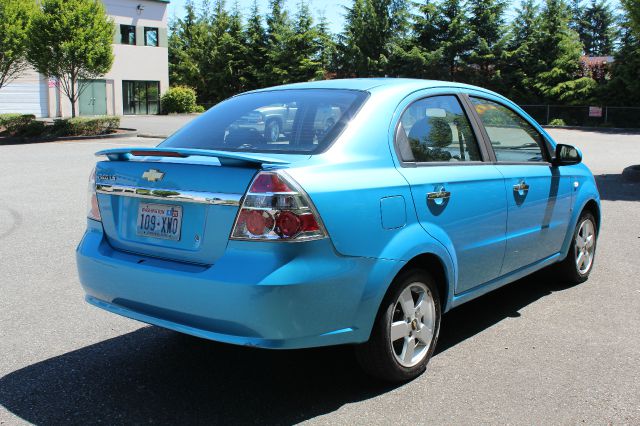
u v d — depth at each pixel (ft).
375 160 11.50
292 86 14.16
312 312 10.14
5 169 46.39
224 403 11.41
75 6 79.77
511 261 14.97
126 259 11.46
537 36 135.23
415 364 12.18
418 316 12.23
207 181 10.51
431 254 12.16
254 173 10.11
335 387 12.06
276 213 9.86
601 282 19.07
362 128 11.68
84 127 80.18
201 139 12.84
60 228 26.09
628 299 17.43
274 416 10.91
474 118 14.35
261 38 172.04
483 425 10.57
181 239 10.87
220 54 172.35
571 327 15.26
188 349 13.94
